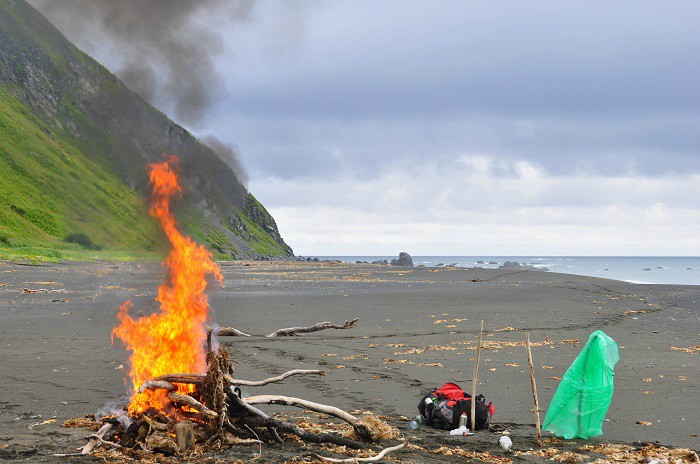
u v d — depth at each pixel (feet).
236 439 30.35
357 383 45.19
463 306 99.55
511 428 34.65
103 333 68.13
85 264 200.03
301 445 30.45
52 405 37.83
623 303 108.47
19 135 376.48
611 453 30.27
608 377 32.89
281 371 49.57
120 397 40.04
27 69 475.72
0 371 47.78
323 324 39.60
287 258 585.63
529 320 83.41
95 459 28.07
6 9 515.09
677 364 52.90
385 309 95.30
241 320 82.28
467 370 49.90
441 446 31.01
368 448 30.37
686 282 335.88
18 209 300.20
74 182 348.59
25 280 137.49
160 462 27.91
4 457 28.02
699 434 33.45
